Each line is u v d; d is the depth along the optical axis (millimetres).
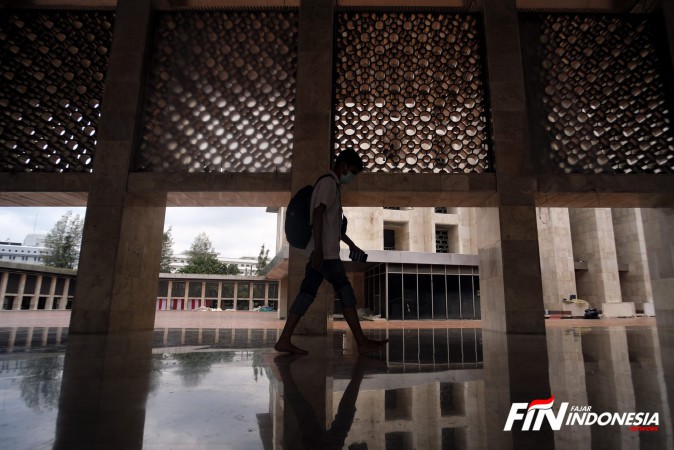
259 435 1051
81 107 7035
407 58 7422
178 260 78250
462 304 20297
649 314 23984
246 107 6977
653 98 7281
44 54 7203
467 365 2451
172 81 6938
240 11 7305
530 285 5848
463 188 6238
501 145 6305
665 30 7219
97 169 6082
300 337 5250
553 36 7551
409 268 20062
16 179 6277
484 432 1095
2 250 81125
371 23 7559
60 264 49000
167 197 6508
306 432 1083
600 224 28141
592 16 7602
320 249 2795
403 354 3104
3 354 2922
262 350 3320
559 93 7281
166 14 7219
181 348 3459
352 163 3119
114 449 920
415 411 1321
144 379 1894
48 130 6934
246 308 45000
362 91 7254
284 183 6199
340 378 1955
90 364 2402
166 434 1051
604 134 7098
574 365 2416
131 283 6191
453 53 7395
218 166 6711
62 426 1113
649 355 2920
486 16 6816
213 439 1010
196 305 43844
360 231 23734
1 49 7184
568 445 978
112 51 6535
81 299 5629
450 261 20328
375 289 21062
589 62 7422
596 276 27625
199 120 6867
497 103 6453
